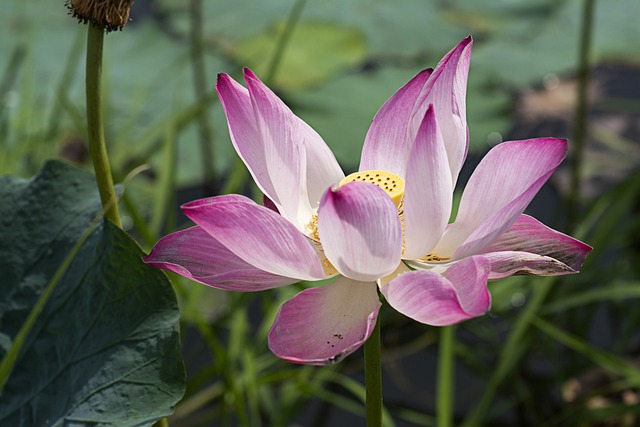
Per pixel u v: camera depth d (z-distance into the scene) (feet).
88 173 3.85
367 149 3.77
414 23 7.63
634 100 6.81
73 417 3.59
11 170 4.86
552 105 6.80
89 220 3.78
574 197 5.60
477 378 5.07
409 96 3.73
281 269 3.51
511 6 7.96
